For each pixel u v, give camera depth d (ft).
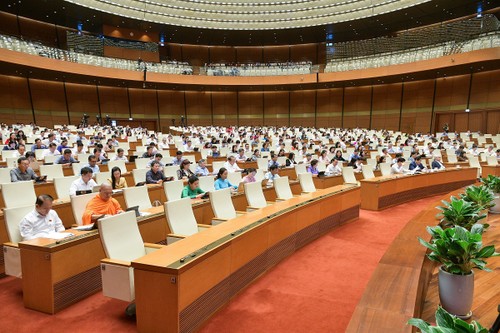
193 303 9.41
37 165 25.90
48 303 10.61
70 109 78.23
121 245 10.93
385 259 9.73
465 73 69.41
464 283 8.48
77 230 12.62
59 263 10.76
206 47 96.12
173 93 90.94
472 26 64.39
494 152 45.83
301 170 31.24
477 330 5.00
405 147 49.26
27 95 72.13
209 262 10.14
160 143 50.55
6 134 48.42
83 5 66.90
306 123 92.07
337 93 88.89
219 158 41.24
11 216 12.56
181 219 13.97
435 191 31.73
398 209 26.00
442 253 8.69
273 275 13.64
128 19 75.05
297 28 80.79
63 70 64.85
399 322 6.40
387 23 77.46
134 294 9.78
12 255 11.63
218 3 69.87
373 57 73.41
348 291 12.19
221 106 93.66
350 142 57.47
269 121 93.91
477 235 8.31
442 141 57.21
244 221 13.80
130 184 27.94
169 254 9.87
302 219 17.06
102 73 70.13
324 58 92.89
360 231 19.92
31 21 75.46
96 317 10.43
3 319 10.30
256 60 96.84
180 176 26.45
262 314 10.57
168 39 90.99
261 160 35.19
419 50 66.90
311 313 10.64
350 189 21.97
